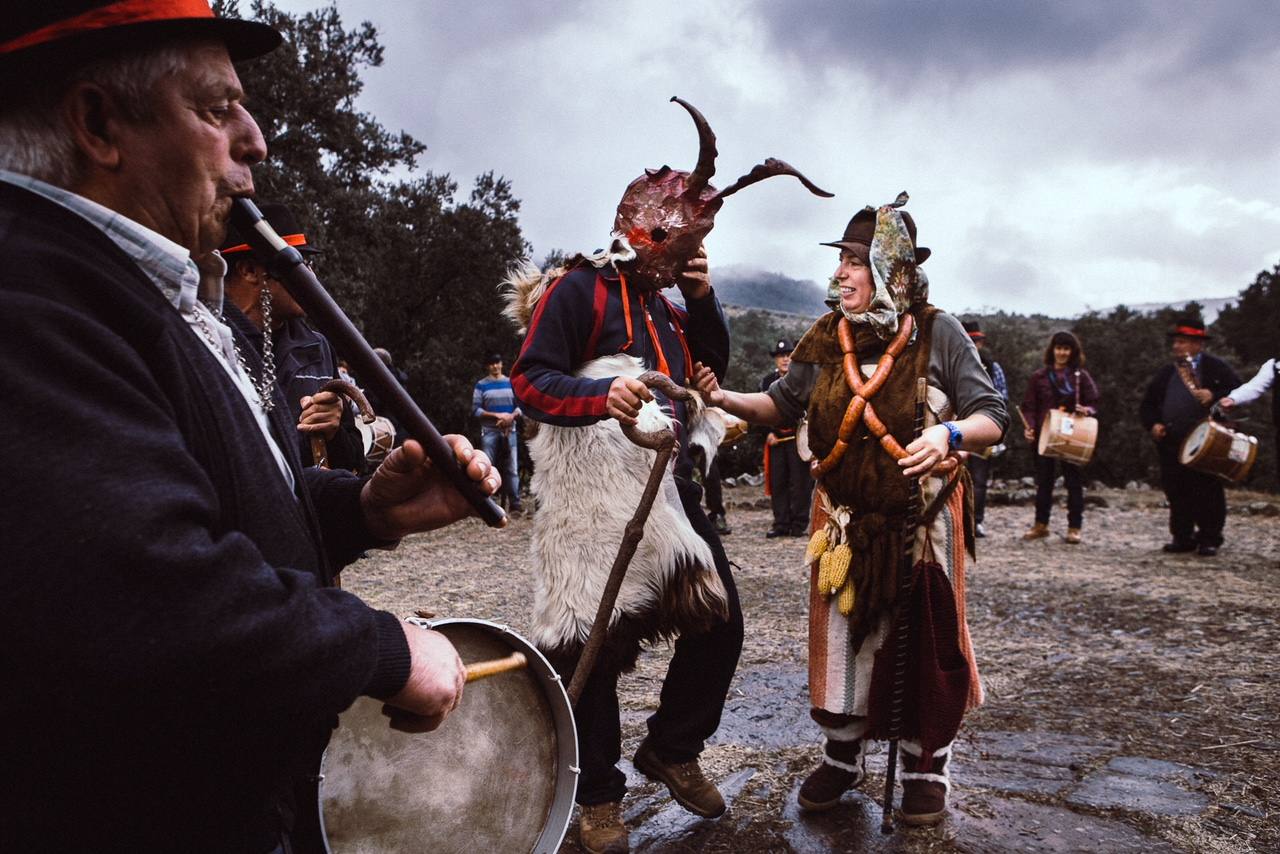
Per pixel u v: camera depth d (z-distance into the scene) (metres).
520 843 1.36
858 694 2.85
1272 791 3.05
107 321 0.93
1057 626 5.61
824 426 2.84
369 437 2.72
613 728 2.62
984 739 3.60
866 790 3.15
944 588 2.76
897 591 2.71
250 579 0.89
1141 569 7.61
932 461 2.53
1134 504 12.55
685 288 2.83
